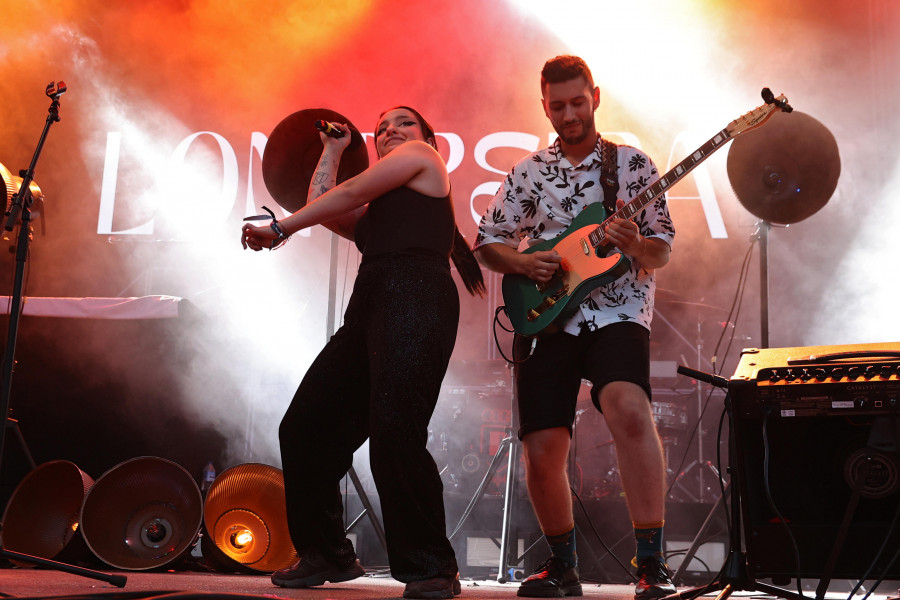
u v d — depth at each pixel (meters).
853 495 1.77
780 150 3.97
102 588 2.29
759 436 1.91
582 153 2.81
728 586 1.92
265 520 3.77
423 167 2.37
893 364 1.80
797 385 1.84
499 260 2.79
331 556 2.49
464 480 4.99
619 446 2.41
